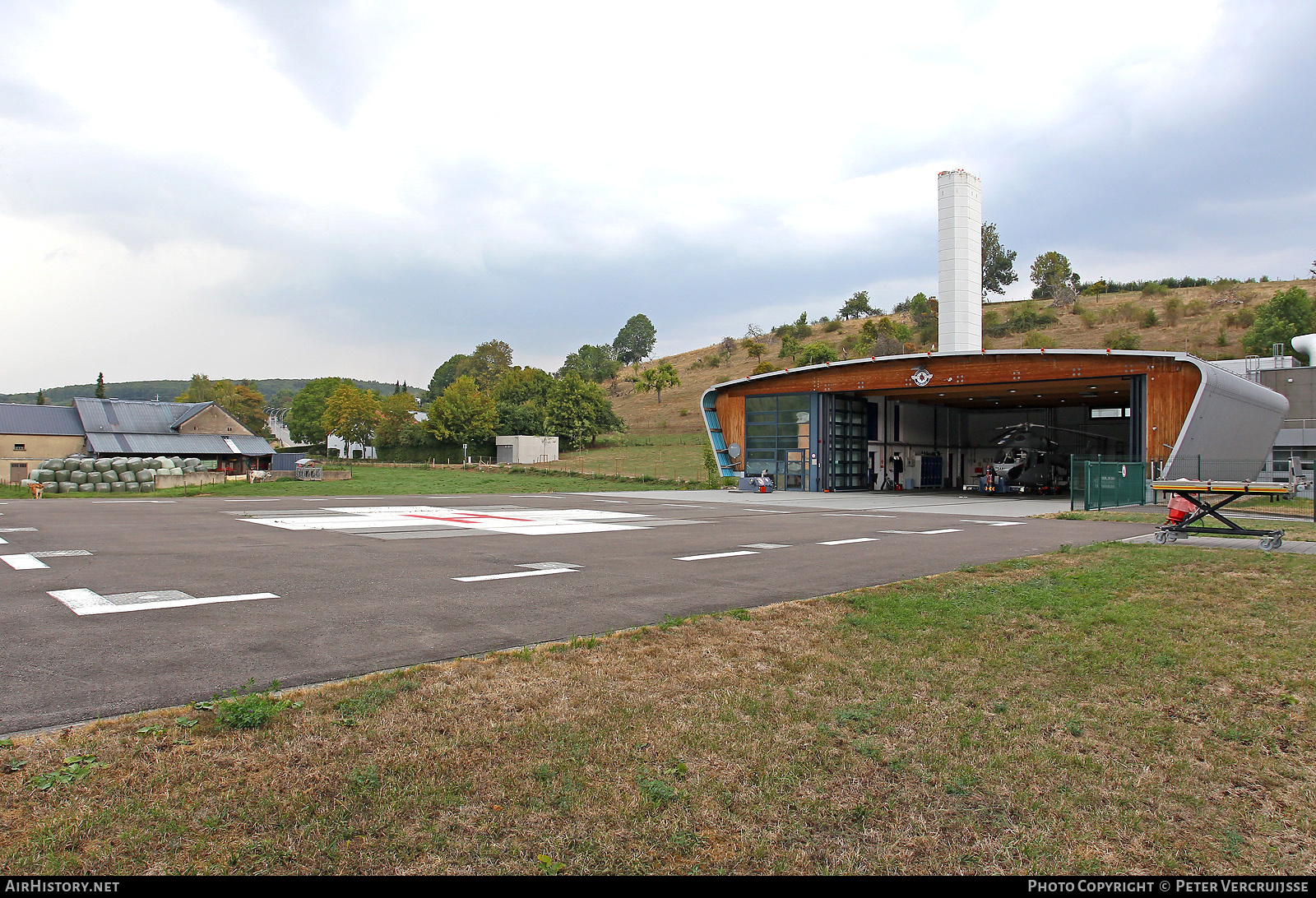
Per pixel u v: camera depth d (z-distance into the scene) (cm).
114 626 615
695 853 299
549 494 3195
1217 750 411
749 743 400
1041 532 1599
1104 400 4222
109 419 5941
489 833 308
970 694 486
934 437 4688
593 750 386
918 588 847
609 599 780
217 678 481
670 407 9906
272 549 1148
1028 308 10269
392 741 388
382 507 2292
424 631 624
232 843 293
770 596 809
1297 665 555
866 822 328
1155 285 10425
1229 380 2914
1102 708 467
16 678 470
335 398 8094
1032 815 337
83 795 321
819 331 11812
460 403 7256
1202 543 1353
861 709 453
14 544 1194
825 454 3725
